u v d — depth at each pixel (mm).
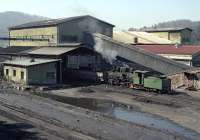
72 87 50719
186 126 29469
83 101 40312
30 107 35281
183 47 70875
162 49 71750
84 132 25859
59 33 64125
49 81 52250
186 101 40250
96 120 30031
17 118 30109
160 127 28875
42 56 59219
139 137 25000
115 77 52844
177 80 49781
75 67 58938
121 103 39281
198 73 48281
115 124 28703
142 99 41375
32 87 48594
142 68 60906
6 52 68688
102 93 45750
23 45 75875
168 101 40125
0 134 24969
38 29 69938
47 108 34969
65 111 33656
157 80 45312
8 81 54938
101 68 61875
